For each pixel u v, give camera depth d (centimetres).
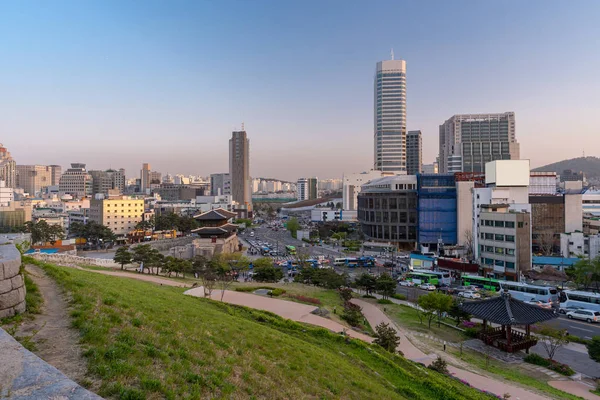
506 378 3394
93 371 1156
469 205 12562
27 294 1752
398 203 14062
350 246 14212
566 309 5900
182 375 1333
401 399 2289
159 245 14850
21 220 14725
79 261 7700
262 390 1514
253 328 2719
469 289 7412
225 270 8188
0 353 835
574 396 3105
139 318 1762
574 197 10962
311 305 5038
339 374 2261
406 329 4988
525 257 8300
